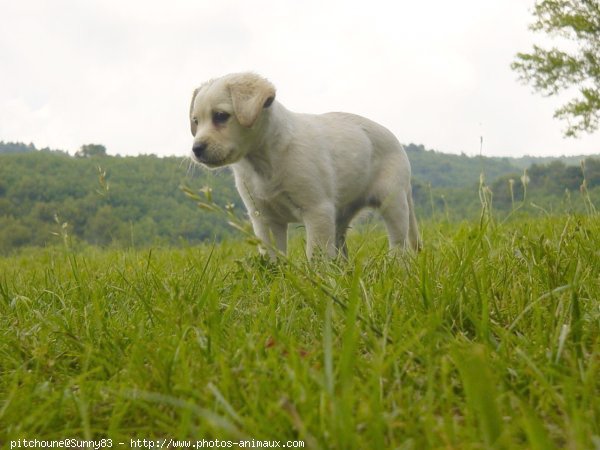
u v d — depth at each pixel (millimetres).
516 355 542
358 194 1450
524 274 794
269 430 404
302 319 701
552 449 343
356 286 519
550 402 457
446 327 622
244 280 902
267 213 1387
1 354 685
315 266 965
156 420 471
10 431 473
